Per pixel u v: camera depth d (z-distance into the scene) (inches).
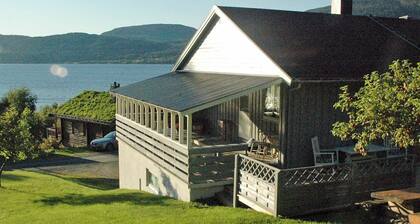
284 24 792.9
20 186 877.8
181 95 668.7
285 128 625.6
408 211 456.8
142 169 831.1
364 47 756.0
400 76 386.3
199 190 610.2
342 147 660.1
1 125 839.7
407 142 378.3
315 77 600.1
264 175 504.1
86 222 555.2
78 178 1099.9
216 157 609.6
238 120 772.6
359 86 657.6
